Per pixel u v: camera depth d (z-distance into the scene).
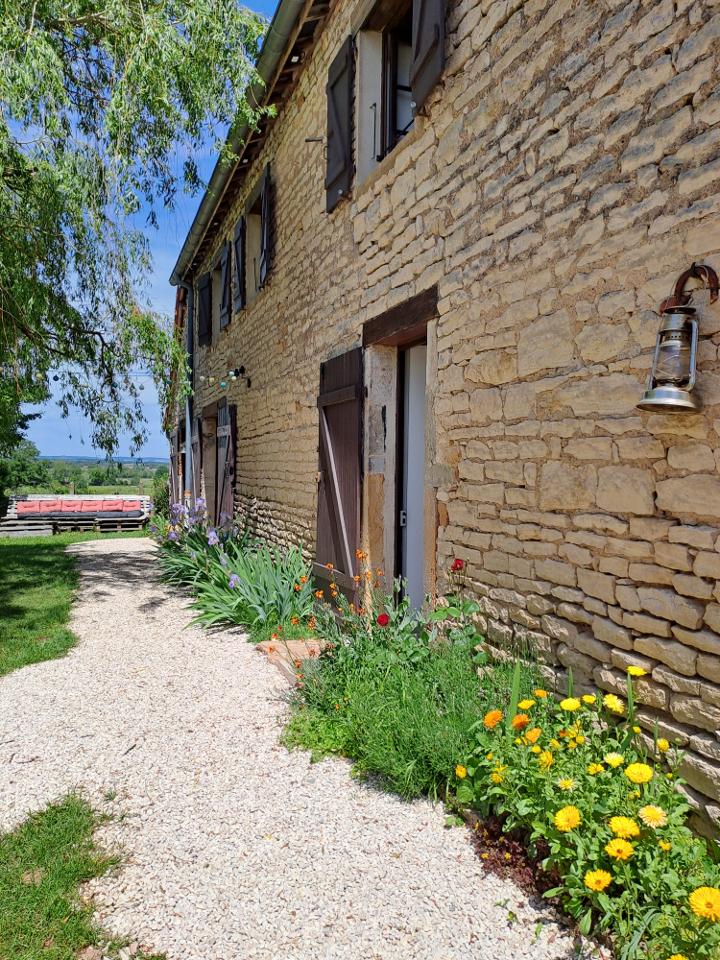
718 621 2.05
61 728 3.44
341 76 5.10
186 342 14.23
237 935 1.96
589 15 2.59
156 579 8.40
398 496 4.76
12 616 5.97
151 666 4.47
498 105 3.20
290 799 2.69
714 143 2.05
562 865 2.04
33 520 17.39
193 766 3.01
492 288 3.27
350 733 3.09
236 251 9.20
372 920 2.00
